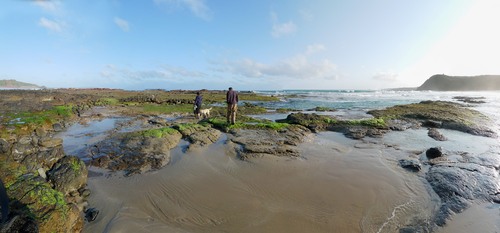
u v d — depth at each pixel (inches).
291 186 283.7
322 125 617.3
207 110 802.8
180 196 260.4
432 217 227.3
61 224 191.5
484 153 403.2
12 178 224.7
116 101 1268.5
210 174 315.0
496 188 275.6
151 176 307.9
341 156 391.9
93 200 253.1
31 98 1015.0
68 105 930.7
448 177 298.8
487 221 221.5
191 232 204.8
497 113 885.2
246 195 263.1
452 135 554.3
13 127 460.4
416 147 448.1
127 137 445.4
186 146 433.1
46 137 448.8
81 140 482.0
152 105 1200.2
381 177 309.6
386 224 216.2
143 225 212.4
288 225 213.2
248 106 1259.8
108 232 203.0
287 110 1114.1
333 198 257.6
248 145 425.1
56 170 273.0
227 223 216.2
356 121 627.5
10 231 162.7
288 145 447.5
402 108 943.7
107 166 339.0
